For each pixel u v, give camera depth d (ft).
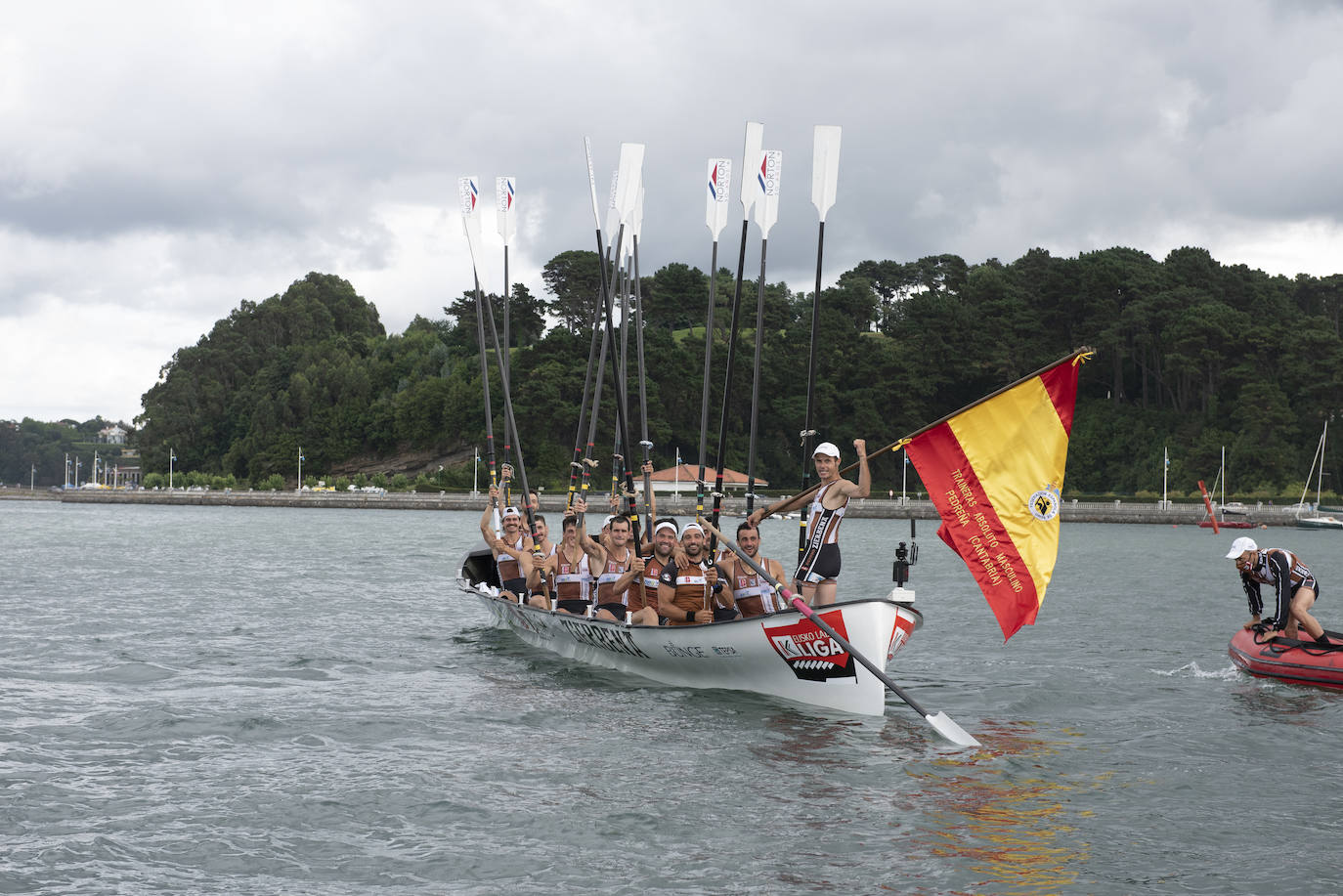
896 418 450.30
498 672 49.44
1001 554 38.68
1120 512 323.57
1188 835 27.32
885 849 26.05
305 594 86.74
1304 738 37.86
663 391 418.51
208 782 31.04
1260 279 475.72
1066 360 37.37
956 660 55.47
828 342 466.70
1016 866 25.14
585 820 27.91
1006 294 481.87
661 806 29.07
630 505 50.06
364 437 530.27
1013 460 38.50
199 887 23.40
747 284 505.25
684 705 41.75
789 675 41.50
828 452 40.65
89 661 52.01
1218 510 319.47
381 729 37.73
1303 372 401.90
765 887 23.71
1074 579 112.78
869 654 38.34
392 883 23.73
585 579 52.42
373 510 392.27
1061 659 55.88
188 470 578.25
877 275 636.89
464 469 443.32
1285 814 29.12
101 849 25.52
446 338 567.18
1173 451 413.80
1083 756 34.96
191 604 78.64
